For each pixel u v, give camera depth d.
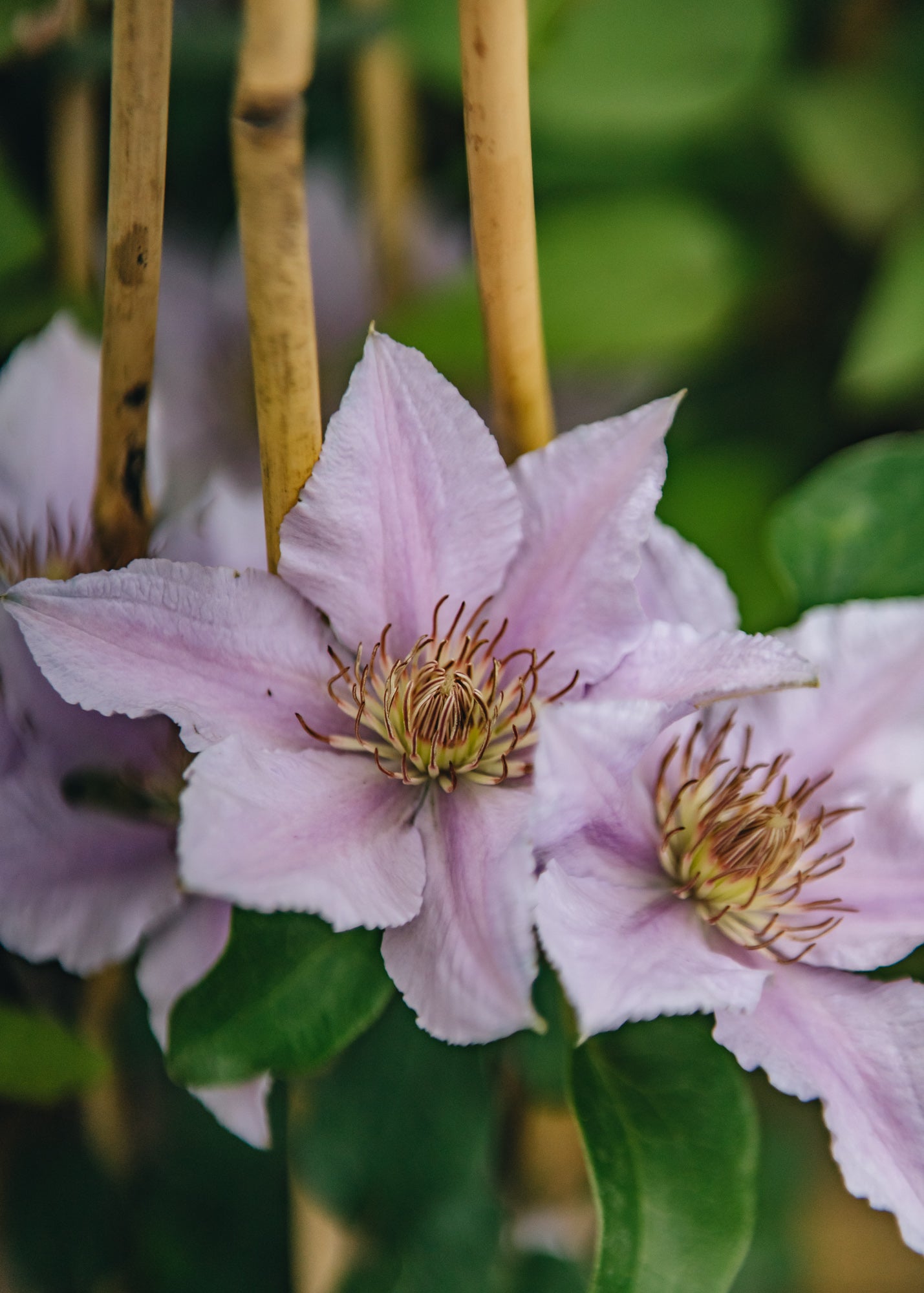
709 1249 0.66
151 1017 0.69
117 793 0.71
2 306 0.78
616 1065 0.67
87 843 0.70
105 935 0.70
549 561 0.67
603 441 0.67
